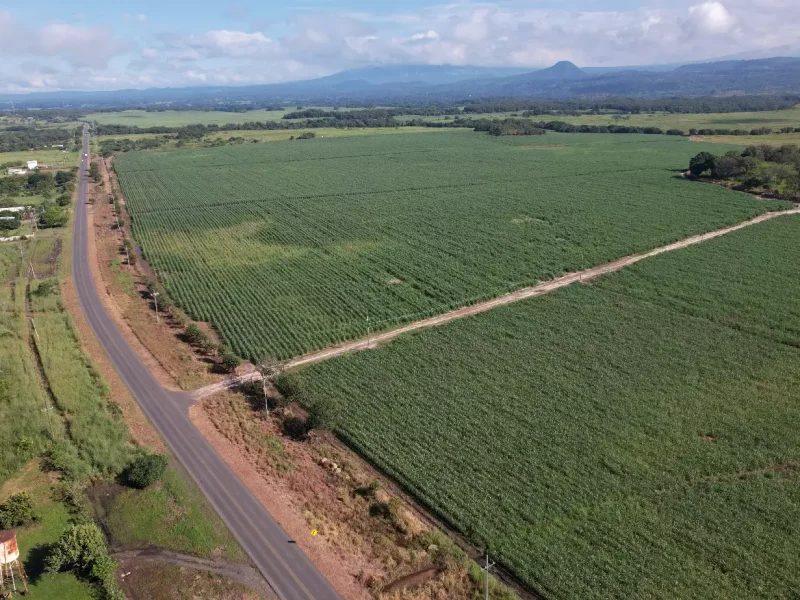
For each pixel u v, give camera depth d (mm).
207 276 99312
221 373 68625
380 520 45594
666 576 38875
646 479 47812
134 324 82250
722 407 57469
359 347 73500
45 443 55844
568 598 37781
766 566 39406
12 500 45406
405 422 56719
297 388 59656
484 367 66375
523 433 54250
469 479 48719
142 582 40250
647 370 64688
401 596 38625
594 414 56969
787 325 73625
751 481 47500
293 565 41250
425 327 78000
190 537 43938
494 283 91812
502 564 40906
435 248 109625
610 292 86812
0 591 38938
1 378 66250
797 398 58625
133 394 64000
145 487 49594
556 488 47188
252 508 46844
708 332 73188
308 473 51188
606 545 41625
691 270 93688
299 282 94812
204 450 54219
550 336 73438
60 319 83250
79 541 40375
